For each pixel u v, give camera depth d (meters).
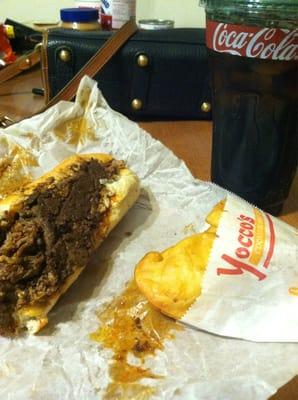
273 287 0.32
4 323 0.32
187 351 0.31
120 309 0.35
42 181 0.42
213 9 0.37
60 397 0.28
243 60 0.37
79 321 0.34
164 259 0.35
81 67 0.62
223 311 0.32
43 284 0.34
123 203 0.43
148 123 0.65
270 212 0.44
